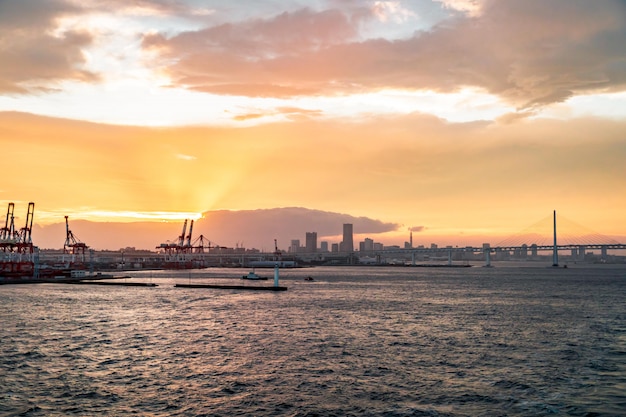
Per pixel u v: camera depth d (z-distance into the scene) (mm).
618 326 85250
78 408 40281
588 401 42375
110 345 65375
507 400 42656
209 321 90062
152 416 38688
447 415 39094
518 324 87938
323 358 58188
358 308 115375
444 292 174000
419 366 54500
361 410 40219
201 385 46750
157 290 177375
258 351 62000
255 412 39688
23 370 51438
